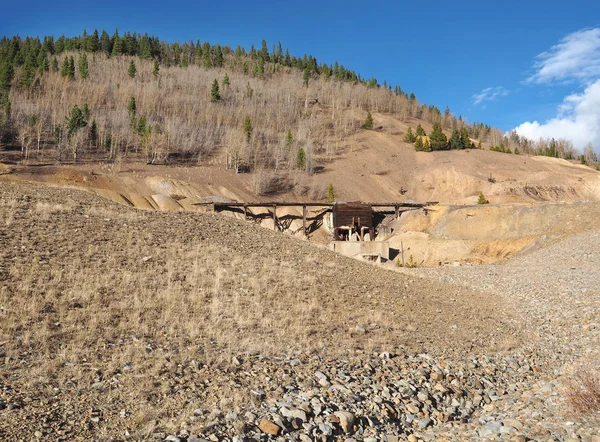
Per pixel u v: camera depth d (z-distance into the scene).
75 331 10.55
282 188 107.75
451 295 22.22
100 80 165.75
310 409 7.81
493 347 13.73
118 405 7.32
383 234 70.00
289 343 11.73
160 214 26.55
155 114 144.25
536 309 20.08
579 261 36.50
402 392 9.34
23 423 6.33
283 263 20.94
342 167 131.75
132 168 97.25
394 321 15.48
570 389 8.62
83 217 21.50
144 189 79.94
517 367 12.11
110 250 17.73
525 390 10.21
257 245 23.92
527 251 50.34
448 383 10.36
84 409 7.04
